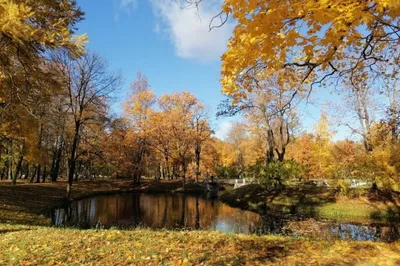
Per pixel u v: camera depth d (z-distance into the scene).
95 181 42.41
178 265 4.80
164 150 44.75
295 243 6.21
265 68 5.50
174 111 43.88
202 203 26.52
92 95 23.95
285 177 23.89
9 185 24.53
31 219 13.31
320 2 3.24
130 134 39.88
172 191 38.59
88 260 5.22
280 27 3.75
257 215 18.91
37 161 16.84
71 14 8.99
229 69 4.31
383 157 18.09
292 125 25.23
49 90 9.54
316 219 17.06
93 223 16.19
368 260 4.84
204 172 46.72
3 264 5.06
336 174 21.19
